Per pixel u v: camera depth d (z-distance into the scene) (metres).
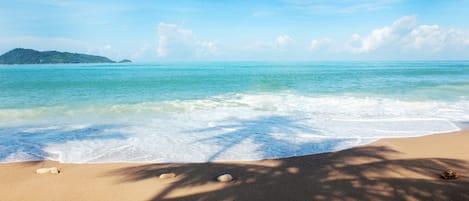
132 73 50.34
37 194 5.67
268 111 14.40
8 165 7.41
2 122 12.28
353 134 10.32
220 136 10.06
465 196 5.09
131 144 9.19
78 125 11.72
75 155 8.18
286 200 5.16
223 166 7.25
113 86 26.50
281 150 8.57
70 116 13.52
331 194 5.36
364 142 9.36
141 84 28.09
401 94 19.91
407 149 8.61
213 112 14.22
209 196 5.39
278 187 5.79
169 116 13.40
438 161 7.30
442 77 36.44
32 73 51.41
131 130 10.91
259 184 5.98
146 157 8.02
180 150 8.60
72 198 5.46
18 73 51.44
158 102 16.84
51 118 13.10
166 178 6.42
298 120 12.48
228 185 5.95
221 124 11.80
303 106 15.69
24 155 8.17
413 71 52.75
